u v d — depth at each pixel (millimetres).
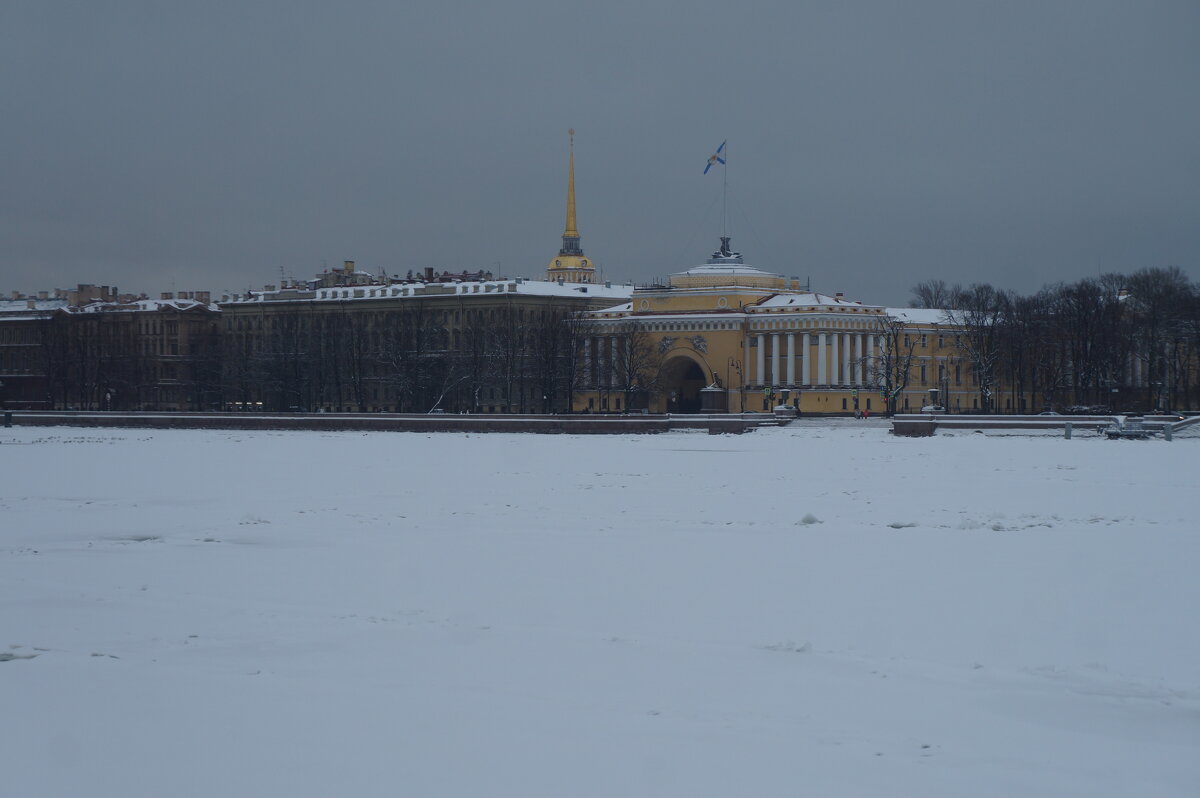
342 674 53906
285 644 58781
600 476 144875
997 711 49188
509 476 144875
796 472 150625
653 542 89438
